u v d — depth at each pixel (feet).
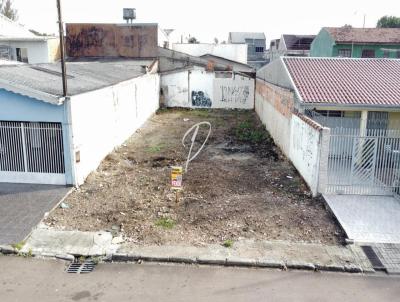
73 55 117.29
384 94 49.39
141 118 79.46
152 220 34.42
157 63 109.70
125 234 31.89
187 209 36.65
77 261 28.19
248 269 27.45
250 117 93.04
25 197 39.11
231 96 106.52
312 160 40.98
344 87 51.13
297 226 33.65
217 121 86.79
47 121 40.91
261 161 54.03
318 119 50.65
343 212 36.17
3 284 25.18
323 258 28.66
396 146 39.63
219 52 158.71
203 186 42.65
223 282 25.75
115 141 58.54
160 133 72.79
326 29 130.62
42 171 42.60
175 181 37.37
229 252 29.19
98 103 49.62
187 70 105.40
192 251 29.27
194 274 26.71
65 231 32.27
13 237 30.99
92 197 39.60
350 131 41.83
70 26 115.44
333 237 32.01
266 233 32.35
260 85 91.56
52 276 26.23
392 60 60.44
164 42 134.82
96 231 32.40
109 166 50.42
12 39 99.40
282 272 27.14
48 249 29.45
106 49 116.78
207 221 34.22
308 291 24.85
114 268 27.37
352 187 40.29
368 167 40.27
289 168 50.31
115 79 64.08
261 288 25.11
